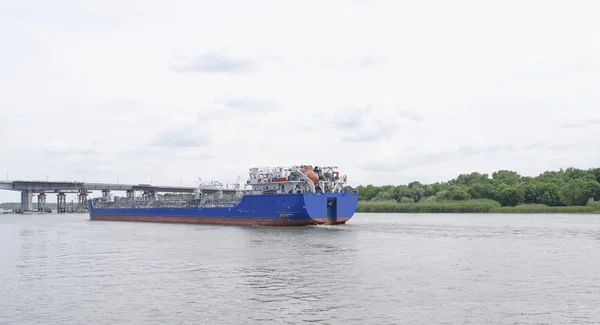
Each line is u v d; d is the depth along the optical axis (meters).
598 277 45.69
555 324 31.45
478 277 45.81
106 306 36.59
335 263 54.06
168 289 41.84
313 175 105.19
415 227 105.25
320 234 87.62
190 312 34.62
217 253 63.31
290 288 41.59
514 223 121.12
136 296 39.47
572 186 189.88
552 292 39.66
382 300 37.31
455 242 74.12
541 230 96.88
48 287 43.50
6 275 49.72
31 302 38.09
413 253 61.69
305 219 100.88
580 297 38.00
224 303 36.91
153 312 34.78
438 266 51.88
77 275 49.25
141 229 114.19
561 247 67.69
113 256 63.19
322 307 35.50
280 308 35.41
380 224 118.31
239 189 130.50
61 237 95.31
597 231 93.88
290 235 85.88
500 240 76.94
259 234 88.56
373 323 31.75
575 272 48.28
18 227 134.75
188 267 52.78
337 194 104.44
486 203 195.50
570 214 174.12
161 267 53.19
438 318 32.75
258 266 52.62
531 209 185.38
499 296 38.38
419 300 37.28
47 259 61.41
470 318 32.72
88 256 63.75
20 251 70.69
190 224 128.38
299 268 51.09
